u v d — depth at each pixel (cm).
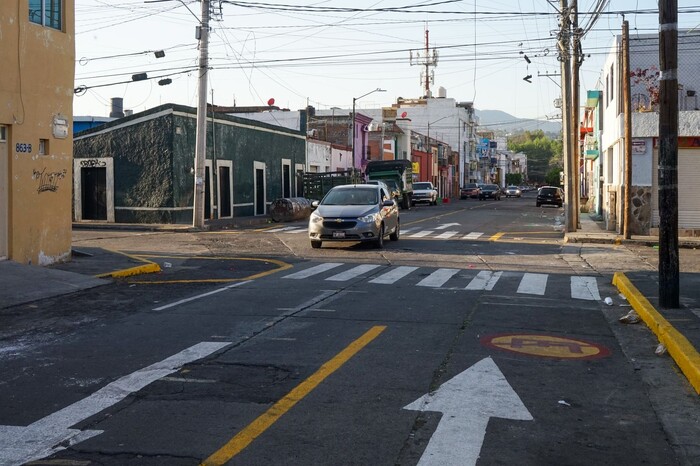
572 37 2594
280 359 767
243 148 3753
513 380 696
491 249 2073
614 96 2823
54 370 731
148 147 3125
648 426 572
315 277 1441
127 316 1034
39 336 902
